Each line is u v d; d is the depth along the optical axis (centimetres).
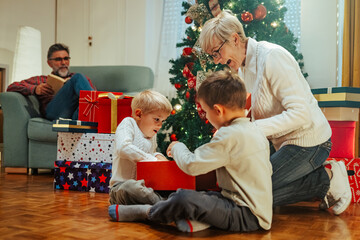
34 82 344
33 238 115
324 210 174
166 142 339
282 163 149
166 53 464
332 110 214
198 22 319
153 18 477
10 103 310
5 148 314
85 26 510
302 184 154
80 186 227
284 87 149
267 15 314
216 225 127
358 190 205
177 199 123
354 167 206
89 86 301
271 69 151
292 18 398
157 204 130
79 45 513
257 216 127
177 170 148
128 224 137
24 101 315
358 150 312
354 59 329
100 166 221
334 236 124
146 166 150
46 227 130
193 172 126
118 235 121
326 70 366
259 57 157
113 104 225
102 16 500
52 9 527
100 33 500
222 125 135
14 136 312
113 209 141
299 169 150
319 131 153
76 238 116
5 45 486
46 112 313
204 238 118
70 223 137
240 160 126
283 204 154
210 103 132
